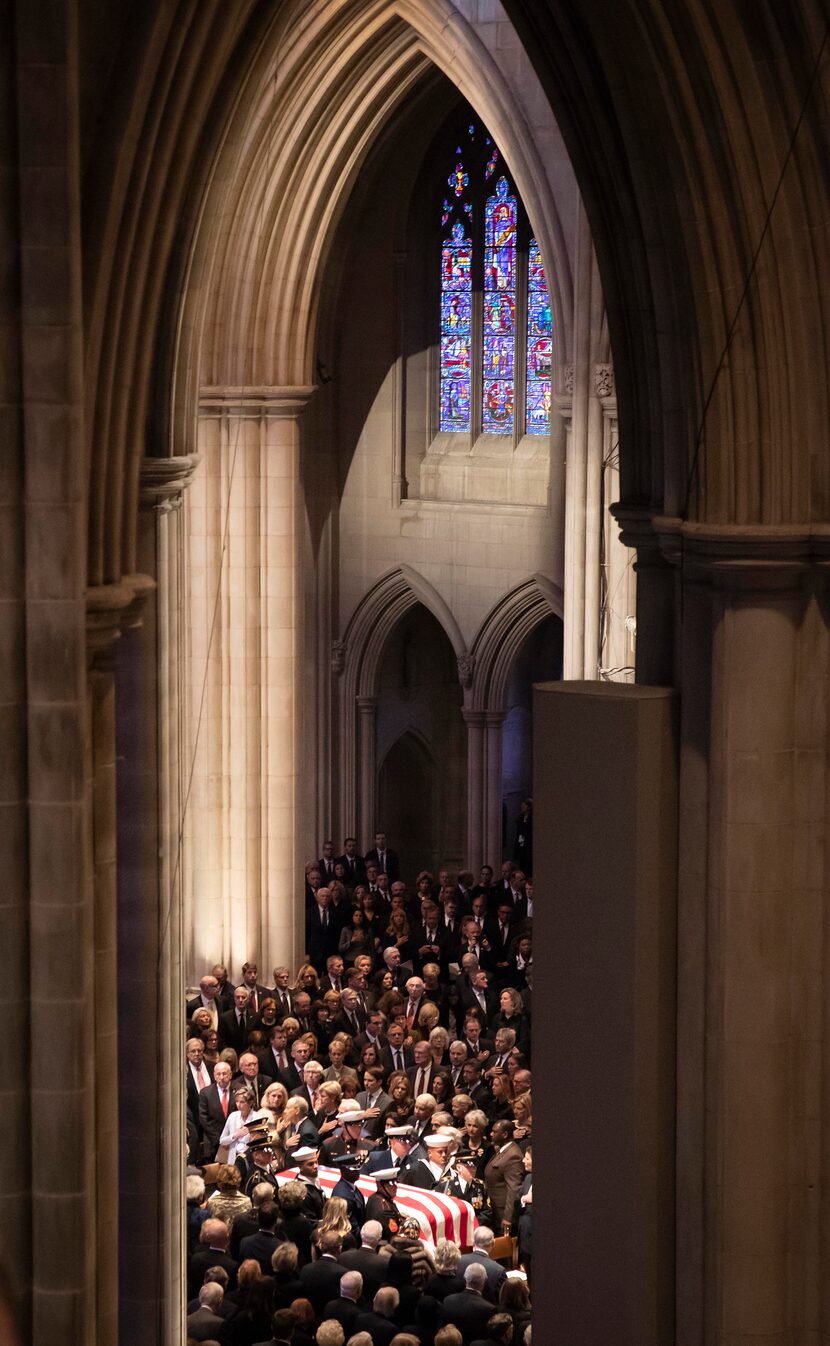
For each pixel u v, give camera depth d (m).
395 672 37.16
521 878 29.81
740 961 12.80
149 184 11.09
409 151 33.94
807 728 12.75
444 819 38.66
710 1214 13.05
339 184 27.02
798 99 12.00
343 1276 15.17
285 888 28.44
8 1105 10.12
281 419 27.66
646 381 13.79
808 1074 12.99
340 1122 19.36
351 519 35.62
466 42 26.73
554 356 28.62
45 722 9.88
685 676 12.98
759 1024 12.86
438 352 34.88
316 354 34.75
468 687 34.97
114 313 10.78
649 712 12.79
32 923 10.02
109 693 11.21
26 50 9.43
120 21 10.40
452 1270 15.58
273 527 27.88
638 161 12.55
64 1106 10.11
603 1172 13.15
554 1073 13.34
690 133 11.98
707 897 12.95
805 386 12.40
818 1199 13.04
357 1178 17.91
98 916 11.26
